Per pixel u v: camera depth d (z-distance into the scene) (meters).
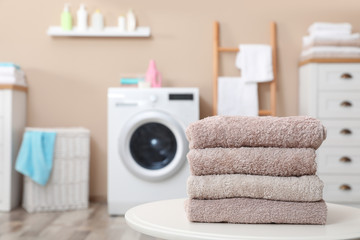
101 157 3.41
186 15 3.41
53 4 3.40
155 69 3.21
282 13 3.41
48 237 2.28
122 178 2.89
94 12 3.40
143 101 2.88
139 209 0.86
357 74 3.01
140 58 3.41
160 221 0.75
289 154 0.77
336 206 0.91
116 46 3.41
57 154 3.05
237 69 3.40
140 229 0.71
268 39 3.41
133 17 3.36
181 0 3.40
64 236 2.30
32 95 3.40
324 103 3.03
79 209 3.10
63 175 3.06
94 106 3.41
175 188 2.89
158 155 2.91
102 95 3.41
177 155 2.86
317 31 3.12
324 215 0.75
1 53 3.40
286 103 3.42
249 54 3.30
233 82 3.31
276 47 3.42
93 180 3.40
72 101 3.41
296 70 3.41
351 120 3.01
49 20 3.40
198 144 0.79
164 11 3.41
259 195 0.76
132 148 2.90
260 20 3.41
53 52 3.41
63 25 3.34
